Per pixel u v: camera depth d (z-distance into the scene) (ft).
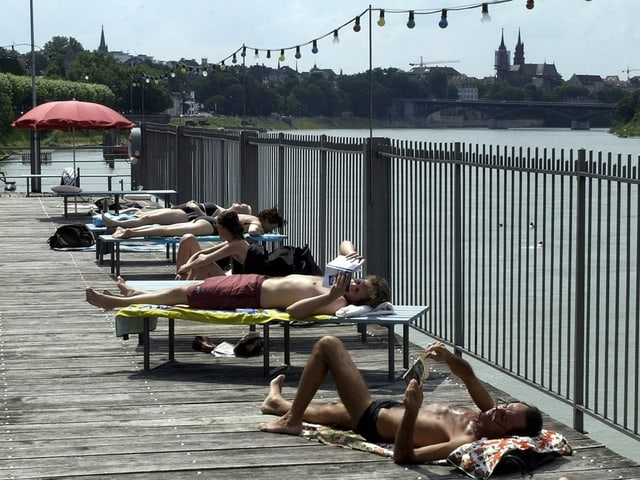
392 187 41.04
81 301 47.16
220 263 47.62
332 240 47.39
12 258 62.28
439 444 24.20
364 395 25.90
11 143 389.39
